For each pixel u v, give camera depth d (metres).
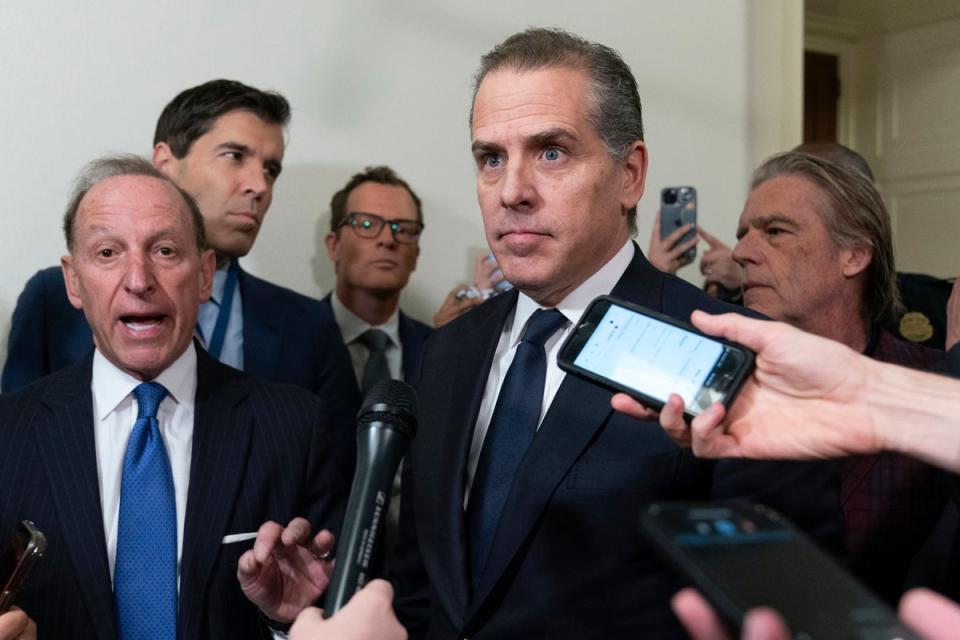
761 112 3.73
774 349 1.01
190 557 1.53
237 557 1.57
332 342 2.42
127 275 1.57
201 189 2.29
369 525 0.98
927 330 2.44
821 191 1.88
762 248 1.92
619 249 1.41
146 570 1.51
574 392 1.32
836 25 4.86
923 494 1.58
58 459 1.54
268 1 2.89
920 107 4.67
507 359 1.46
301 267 2.96
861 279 1.90
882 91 4.84
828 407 0.99
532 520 1.27
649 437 1.27
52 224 2.63
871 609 0.66
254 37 2.88
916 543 1.58
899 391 0.97
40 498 1.52
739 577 0.67
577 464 1.28
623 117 1.36
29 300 2.17
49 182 2.63
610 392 1.30
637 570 1.23
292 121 2.94
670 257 2.70
